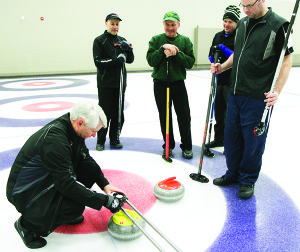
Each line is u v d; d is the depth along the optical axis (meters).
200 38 12.72
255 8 1.93
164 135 3.07
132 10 11.61
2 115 4.88
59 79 9.96
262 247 1.74
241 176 2.36
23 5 10.18
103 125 1.65
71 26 10.97
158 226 1.93
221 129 3.33
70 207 1.65
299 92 7.12
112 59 3.06
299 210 2.13
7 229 1.91
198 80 9.45
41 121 4.51
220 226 1.94
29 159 1.56
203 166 2.89
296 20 14.34
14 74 10.65
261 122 2.04
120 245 1.76
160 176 2.67
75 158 1.71
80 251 1.71
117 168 2.84
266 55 1.99
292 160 3.05
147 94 6.99
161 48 2.66
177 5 12.21
